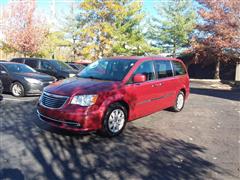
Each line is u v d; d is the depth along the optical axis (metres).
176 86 8.34
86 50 28.34
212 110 9.46
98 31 28.36
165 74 7.84
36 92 10.70
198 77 29.09
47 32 30.30
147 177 4.17
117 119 6.03
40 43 27.84
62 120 5.52
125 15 27.91
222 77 27.69
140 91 6.59
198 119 7.93
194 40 25.17
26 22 26.80
